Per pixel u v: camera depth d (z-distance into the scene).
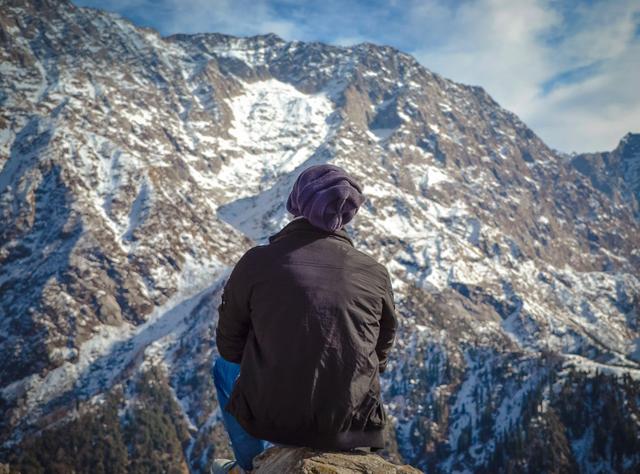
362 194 1.97
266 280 1.84
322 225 1.89
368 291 1.85
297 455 1.78
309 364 1.75
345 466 1.75
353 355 1.78
